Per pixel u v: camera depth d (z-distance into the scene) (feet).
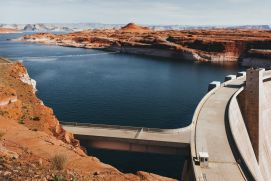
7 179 60.75
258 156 235.61
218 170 131.44
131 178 86.89
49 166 77.61
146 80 500.33
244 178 125.39
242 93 274.57
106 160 204.64
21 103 169.99
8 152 78.79
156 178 94.73
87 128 186.09
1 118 130.62
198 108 220.02
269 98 298.76
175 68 650.02
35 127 149.28
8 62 309.01
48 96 375.66
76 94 388.98
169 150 168.45
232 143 161.48
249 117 256.32
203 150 152.05
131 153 215.31
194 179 126.93
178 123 284.00
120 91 412.77
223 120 199.31
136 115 306.35
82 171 82.28
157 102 358.64
